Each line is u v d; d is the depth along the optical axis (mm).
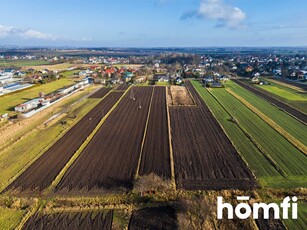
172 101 68625
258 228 21078
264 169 30797
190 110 58969
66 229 21453
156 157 34625
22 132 45250
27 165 32781
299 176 29047
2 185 28312
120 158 34531
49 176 30094
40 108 60000
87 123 49875
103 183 28375
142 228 21391
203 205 23062
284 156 34188
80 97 75125
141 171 30938
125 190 26953
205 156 34625
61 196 26062
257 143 38562
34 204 24703
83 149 37656
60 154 36000
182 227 20828
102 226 21688
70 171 31172
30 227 21781
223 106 62188
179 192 26172
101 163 33156
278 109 58875
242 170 30609
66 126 47875
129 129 46188
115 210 23719
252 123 48469
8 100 71000
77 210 23844
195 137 41688
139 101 69062
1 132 44531
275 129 44750
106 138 41938
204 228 20797
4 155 35844
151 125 48219
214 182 28094
